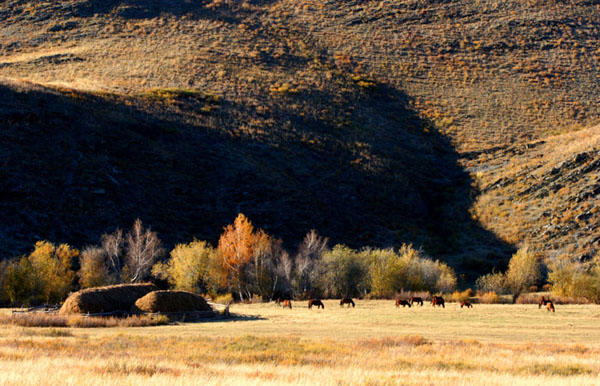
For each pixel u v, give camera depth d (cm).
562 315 4872
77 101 10650
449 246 9719
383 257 7356
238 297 7194
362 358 2373
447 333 3628
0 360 1978
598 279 6397
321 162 11175
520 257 7344
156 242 7556
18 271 5962
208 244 7981
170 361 2136
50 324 3894
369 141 12312
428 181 11600
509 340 3316
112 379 1577
